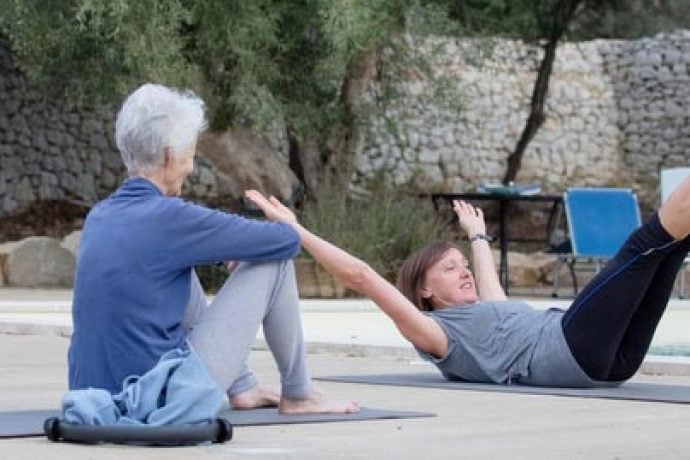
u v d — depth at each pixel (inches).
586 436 223.3
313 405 245.9
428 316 309.0
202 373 211.5
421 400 279.0
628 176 1302.9
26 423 235.1
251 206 869.2
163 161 219.6
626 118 1312.7
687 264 831.7
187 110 221.3
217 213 219.0
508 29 1120.2
